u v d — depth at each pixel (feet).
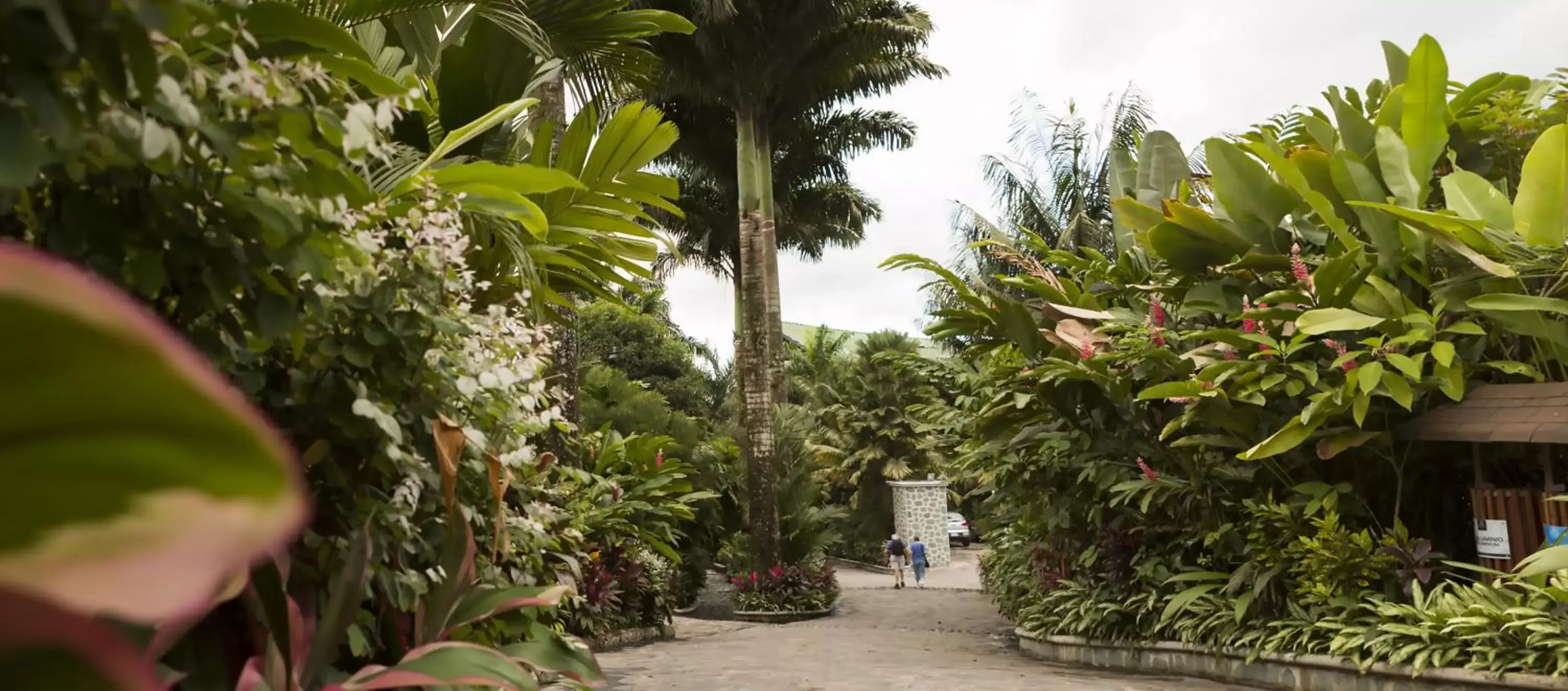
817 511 64.28
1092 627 30.66
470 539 8.45
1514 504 23.32
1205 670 26.71
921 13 68.23
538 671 9.88
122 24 3.84
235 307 6.14
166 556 0.92
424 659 7.04
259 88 5.33
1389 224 26.40
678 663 29.55
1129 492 29.40
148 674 0.99
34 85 3.38
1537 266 23.62
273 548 0.92
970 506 134.92
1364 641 22.38
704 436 72.54
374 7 14.03
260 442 0.92
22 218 4.91
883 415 101.24
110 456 0.93
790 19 59.77
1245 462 28.09
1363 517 27.12
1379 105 33.99
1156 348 28.17
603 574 36.45
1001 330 33.22
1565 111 29.14
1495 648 20.26
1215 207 32.78
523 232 15.37
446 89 17.26
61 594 0.90
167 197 5.30
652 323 102.94
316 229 6.41
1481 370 27.07
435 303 8.34
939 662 30.12
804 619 54.44
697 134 73.36
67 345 0.88
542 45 17.42
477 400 9.24
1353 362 24.77
